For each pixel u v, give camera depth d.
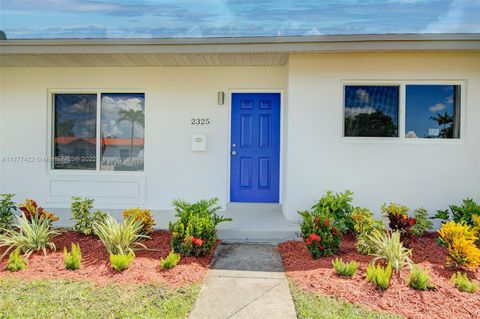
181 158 5.81
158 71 5.76
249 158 6.07
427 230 4.83
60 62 5.42
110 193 5.88
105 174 5.91
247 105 6.01
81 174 5.89
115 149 5.96
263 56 5.02
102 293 2.86
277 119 5.99
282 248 4.17
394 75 4.99
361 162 5.09
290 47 4.55
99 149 5.93
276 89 5.81
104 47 4.68
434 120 5.07
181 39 4.61
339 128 5.09
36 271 3.28
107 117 5.95
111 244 3.63
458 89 5.02
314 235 3.66
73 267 3.32
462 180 4.99
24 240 3.71
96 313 2.56
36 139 5.89
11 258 3.34
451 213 4.97
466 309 2.61
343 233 4.37
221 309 2.67
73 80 5.82
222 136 5.78
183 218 3.88
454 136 5.08
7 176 5.93
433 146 5.02
